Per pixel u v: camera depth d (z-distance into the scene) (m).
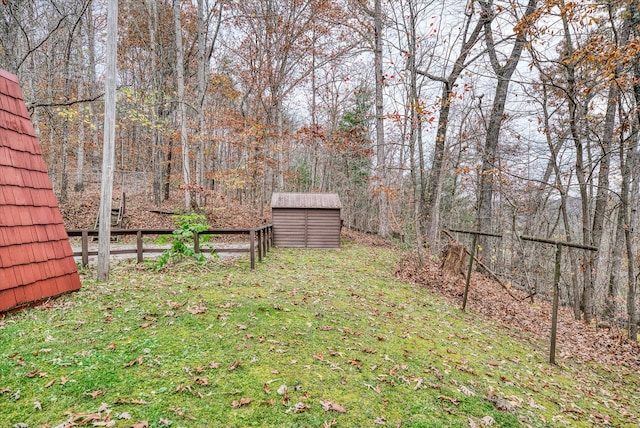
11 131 4.81
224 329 4.22
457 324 6.14
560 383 4.66
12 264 4.36
